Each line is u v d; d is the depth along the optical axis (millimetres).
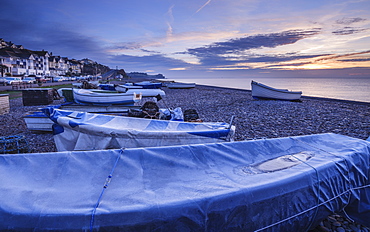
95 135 5543
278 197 2914
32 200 2480
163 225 2363
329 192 3385
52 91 18859
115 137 5469
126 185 2865
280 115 13711
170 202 2479
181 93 31375
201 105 18453
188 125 6445
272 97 22203
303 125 10836
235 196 2688
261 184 2895
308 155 3889
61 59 104312
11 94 25531
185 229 2455
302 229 3258
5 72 65000
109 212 2281
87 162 3154
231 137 6020
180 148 3615
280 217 2977
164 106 17547
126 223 2268
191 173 3248
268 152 3955
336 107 17719
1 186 2592
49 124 8734
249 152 3871
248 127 10344
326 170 3416
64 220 2213
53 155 3137
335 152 3998
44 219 2213
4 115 13117
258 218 2816
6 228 2168
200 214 2504
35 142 7820
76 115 6453
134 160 3293
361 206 3793
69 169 3008
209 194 2664
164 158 3408
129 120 6535
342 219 4008
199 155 3598
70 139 5887
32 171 2891
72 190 2715
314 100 23484
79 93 13023
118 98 13289
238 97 25734
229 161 3602
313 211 3240
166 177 3107
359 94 58812
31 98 17109
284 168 3441
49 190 2674
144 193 2727
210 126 6297
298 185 3086
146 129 6234
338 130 9891
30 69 78250
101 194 2646
